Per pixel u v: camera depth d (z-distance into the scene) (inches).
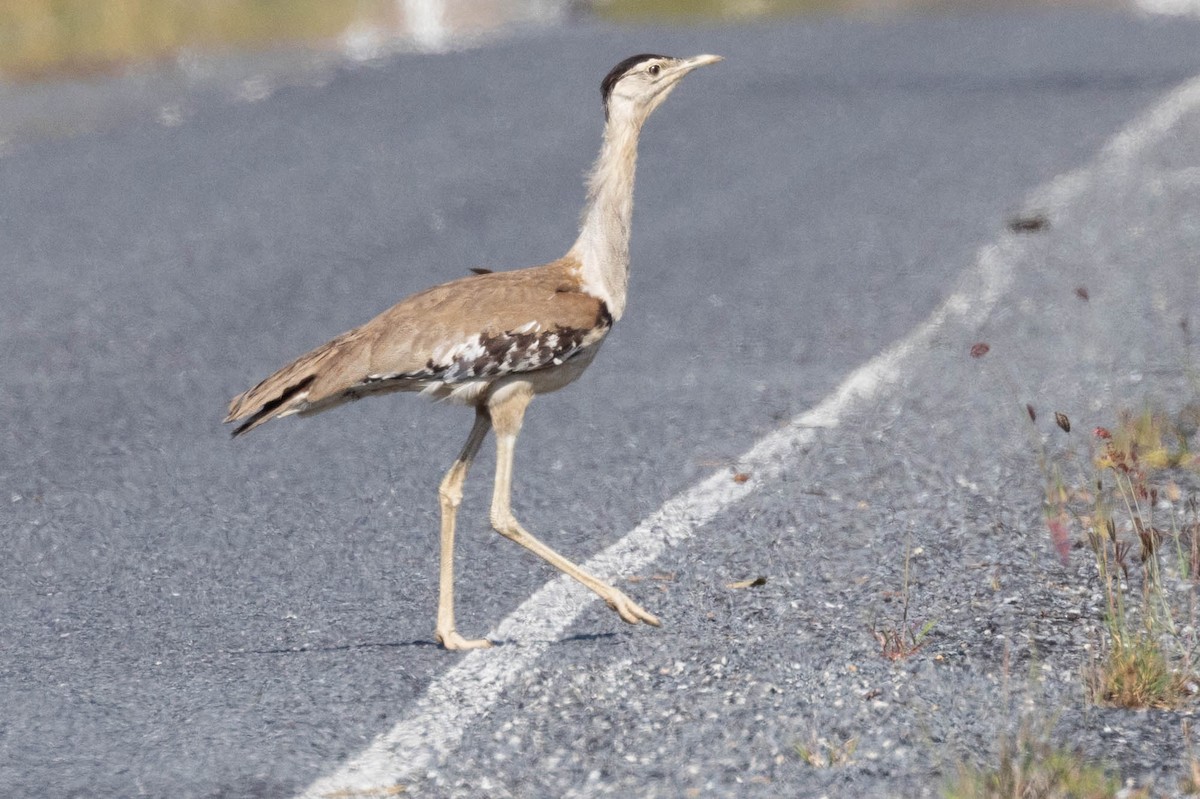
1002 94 1183.6
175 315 706.8
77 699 357.7
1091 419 530.9
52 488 510.9
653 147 1043.9
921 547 431.8
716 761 320.2
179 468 529.7
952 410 551.2
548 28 1611.7
